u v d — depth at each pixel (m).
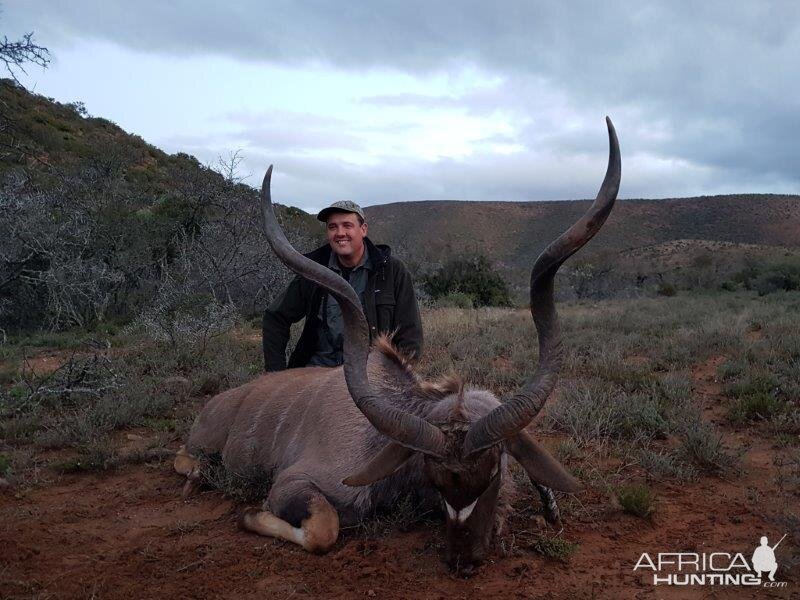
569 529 4.45
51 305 12.93
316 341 6.14
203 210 17.48
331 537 4.12
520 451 3.80
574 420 6.43
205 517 4.84
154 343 10.45
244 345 10.52
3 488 5.37
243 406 5.48
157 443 6.39
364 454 4.26
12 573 3.93
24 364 9.27
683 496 4.96
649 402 6.65
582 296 31.78
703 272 37.44
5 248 12.66
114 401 7.32
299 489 4.29
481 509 3.66
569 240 3.49
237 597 3.68
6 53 10.46
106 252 14.95
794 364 8.23
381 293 5.84
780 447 5.89
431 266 24.53
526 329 11.87
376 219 123.25
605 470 5.48
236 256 14.77
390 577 3.84
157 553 4.21
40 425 6.89
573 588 3.72
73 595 3.70
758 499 4.84
